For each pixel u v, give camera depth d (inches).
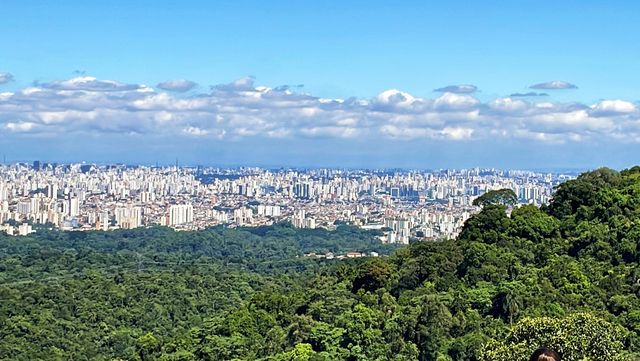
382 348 3634.4
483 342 3326.8
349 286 4623.5
